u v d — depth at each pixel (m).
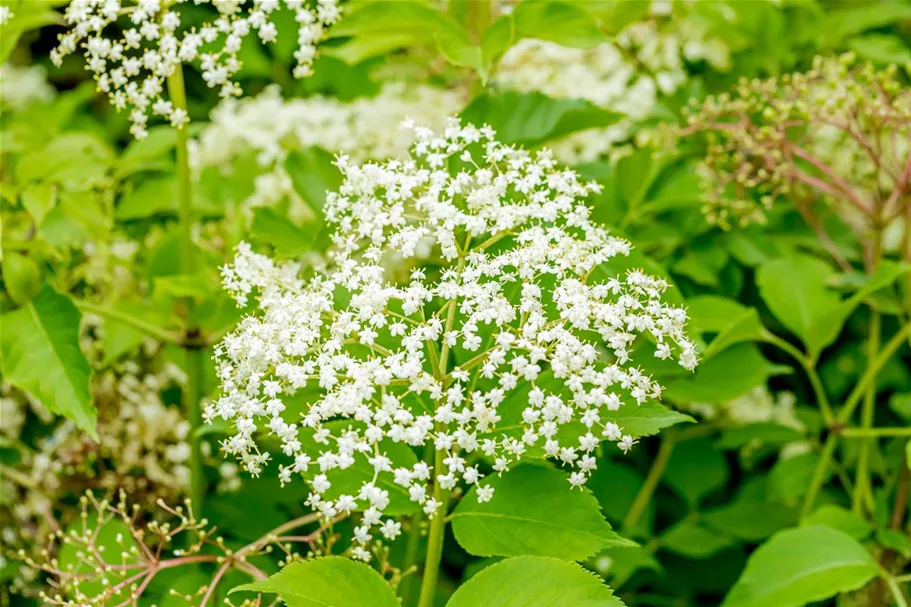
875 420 1.11
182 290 0.94
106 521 0.91
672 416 0.82
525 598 0.80
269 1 0.89
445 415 0.80
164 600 0.89
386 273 0.98
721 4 1.09
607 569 0.99
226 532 1.01
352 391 0.80
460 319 0.85
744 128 1.02
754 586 0.92
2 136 1.02
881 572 0.92
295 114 1.10
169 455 1.01
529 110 0.94
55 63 0.88
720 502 1.10
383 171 0.85
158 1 0.88
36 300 0.92
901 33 1.19
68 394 0.90
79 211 0.99
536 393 0.80
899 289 1.05
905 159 1.03
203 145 1.13
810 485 1.02
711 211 1.04
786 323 0.99
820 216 1.10
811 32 1.11
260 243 0.97
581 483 0.81
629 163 1.01
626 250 0.84
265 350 0.82
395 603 0.81
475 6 0.99
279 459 1.00
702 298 0.98
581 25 0.94
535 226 0.84
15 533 1.03
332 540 0.89
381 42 0.98
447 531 1.04
